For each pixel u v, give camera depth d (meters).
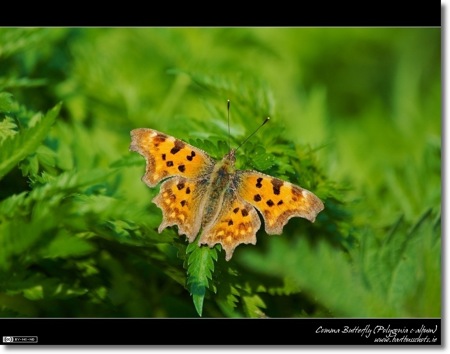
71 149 0.46
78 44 0.51
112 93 0.50
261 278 0.43
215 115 0.46
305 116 0.50
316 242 0.44
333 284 0.40
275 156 0.44
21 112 0.44
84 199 0.42
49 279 0.42
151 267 0.44
